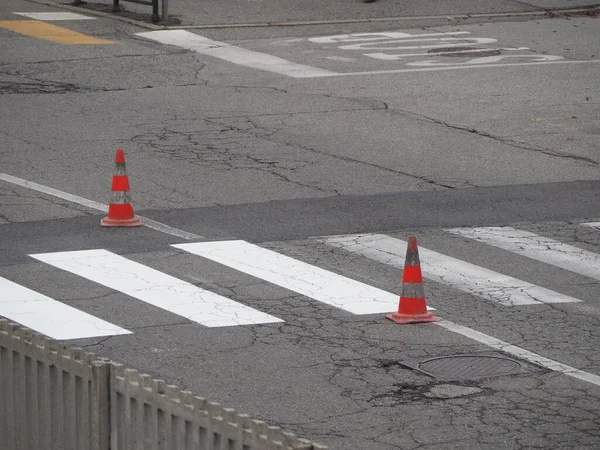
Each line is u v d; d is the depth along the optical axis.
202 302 22.22
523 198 30.55
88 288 22.91
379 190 31.12
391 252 25.80
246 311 21.75
